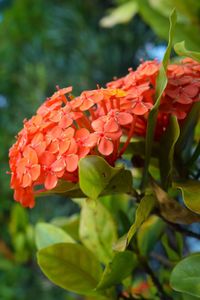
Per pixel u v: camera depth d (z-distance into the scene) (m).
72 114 0.40
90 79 1.13
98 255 0.50
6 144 1.22
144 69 0.42
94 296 0.47
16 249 0.76
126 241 0.38
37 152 0.39
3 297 1.00
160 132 0.43
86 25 1.16
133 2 0.74
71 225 0.58
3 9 1.65
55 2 1.25
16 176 0.41
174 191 0.45
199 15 0.63
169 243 0.50
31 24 1.28
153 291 0.52
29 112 1.20
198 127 0.49
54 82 1.18
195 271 0.40
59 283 0.45
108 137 0.38
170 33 0.39
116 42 1.12
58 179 0.40
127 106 0.40
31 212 1.17
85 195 0.42
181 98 0.41
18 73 1.27
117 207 0.51
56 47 1.19
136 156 0.45
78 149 0.38
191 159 0.44
